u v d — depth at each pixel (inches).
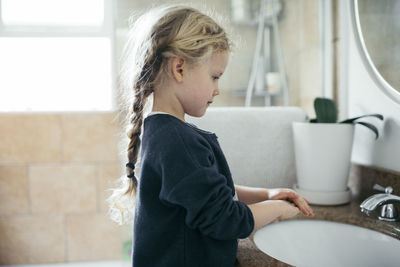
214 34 24.0
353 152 40.8
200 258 23.0
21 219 77.8
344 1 42.0
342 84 43.1
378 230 29.1
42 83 78.7
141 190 23.4
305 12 59.9
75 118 77.0
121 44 63.0
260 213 25.3
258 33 71.2
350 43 41.1
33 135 76.5
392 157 33.5
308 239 32.3
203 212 21.1
